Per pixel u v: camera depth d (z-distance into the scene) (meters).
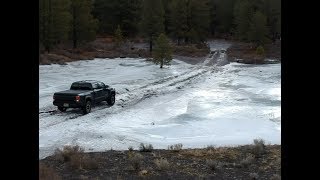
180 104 26.48
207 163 13.07
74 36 68.81
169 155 14.20
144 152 14.60
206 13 87.31
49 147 14.73
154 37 71.88
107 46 75.88
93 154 13.96
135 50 73.69
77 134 16.70
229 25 105.25
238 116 22.28
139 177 11.73
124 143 15.93
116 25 89.56
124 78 40.03
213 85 36.69
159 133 18.20
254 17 78.75
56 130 17.22
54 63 50.81
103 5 89.38
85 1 69.75
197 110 23.86
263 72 48.97
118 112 22.59
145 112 23.19
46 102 23.94
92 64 54.88
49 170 11.31
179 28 83.69
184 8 83.50
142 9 83.31
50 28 58.75
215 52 79.06
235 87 35.31
